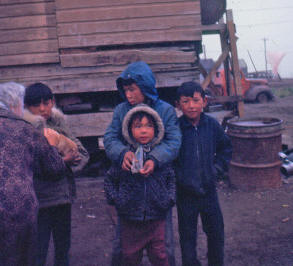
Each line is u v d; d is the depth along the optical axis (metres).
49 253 3.45
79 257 3.34
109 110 5.79
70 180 2.46
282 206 4.37
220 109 8.00
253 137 4.89
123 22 5.34
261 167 4.95
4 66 5.49
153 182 2.08
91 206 4.78
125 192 2.08
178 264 3.10
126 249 2.20
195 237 2.54
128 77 2.07
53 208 2.44
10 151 1.59
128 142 2.07
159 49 5.47
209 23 8.14
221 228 2.53
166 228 2.42
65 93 5.76
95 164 5.97
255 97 18.97
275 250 3.27
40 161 1.80
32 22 5.37
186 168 2.43
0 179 1.52
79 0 5.31
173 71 5.45
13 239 1.52
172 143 2.11
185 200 2.48
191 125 2.42
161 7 5.31
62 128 2.44
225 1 7.30
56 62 5.47
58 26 5.34
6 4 5.34
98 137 5.91
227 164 2.63
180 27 5.33
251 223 3.93
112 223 4.17
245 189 5.08
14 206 1.52
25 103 2.30
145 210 2.07
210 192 2.49
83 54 5.38
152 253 2.19
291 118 12.91
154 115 2.00
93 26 5.35
